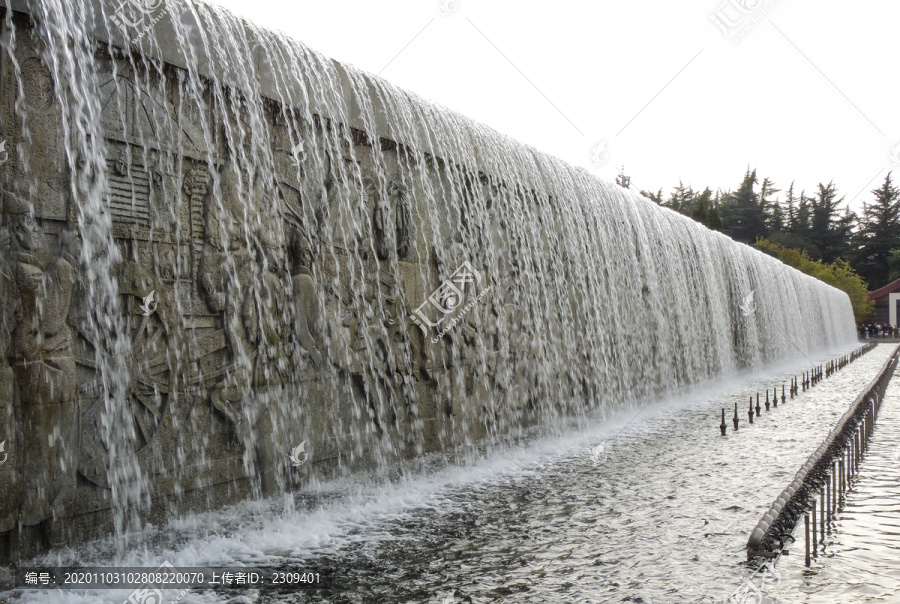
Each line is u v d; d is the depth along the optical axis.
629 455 15.72
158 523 9.23
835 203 123.25
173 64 9.70
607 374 22.84
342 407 12.61
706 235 36.19
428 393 15.06
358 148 13.59
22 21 7.98
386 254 14.04
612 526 10.09
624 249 25.55
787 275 55.19
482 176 17.59
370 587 7.75
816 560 8.64
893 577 8.02
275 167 11.55
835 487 10.99
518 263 18.66
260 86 11.18
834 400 26.55
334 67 12.92
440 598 7.44
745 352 41.19
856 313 106.00
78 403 8.28
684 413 23.44
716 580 7.93
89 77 8.70
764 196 120.44
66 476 8.12
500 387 17.50
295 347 11.62
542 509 11.04
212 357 10.12
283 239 11.59
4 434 7.50
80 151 8.51
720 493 11.98
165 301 9.49
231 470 10.30
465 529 9.98
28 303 7.79
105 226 8.79
